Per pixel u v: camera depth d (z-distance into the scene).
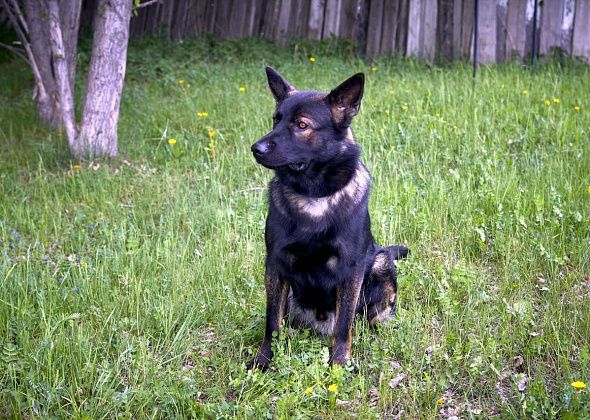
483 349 2.78
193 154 4.42
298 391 2.62
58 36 4.43
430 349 2.86
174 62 6.68
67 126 4.52
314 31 7.16
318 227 2.75
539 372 2.69
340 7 7.04
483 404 2.63
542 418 2.52
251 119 4.81
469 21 6.51
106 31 4.36
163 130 4.76
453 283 3.19
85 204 3.92
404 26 6.76
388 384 2.66
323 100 2.82
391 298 3.03
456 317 2.98
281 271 2.83
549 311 2.97
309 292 2.88
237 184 4.09
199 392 2.68
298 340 2.89
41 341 2.77
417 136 4.42
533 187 3.78
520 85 5.23
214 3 7.56
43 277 3.13
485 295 3.08
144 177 4.18
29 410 2.58
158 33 7.64
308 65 6.38
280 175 2.80
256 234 3.60
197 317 3.02
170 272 3.26
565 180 3.81
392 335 2.90
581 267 3.25
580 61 6.25
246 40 7.16
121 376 2.75
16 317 2.93
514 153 4.26
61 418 2.54
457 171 3.98
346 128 2.84
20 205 3.76
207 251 3.43
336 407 2.63
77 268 3.30
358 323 2.98
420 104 4.80
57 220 3.73
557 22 6.37
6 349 2.72
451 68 6.28
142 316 3.03
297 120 2.79
